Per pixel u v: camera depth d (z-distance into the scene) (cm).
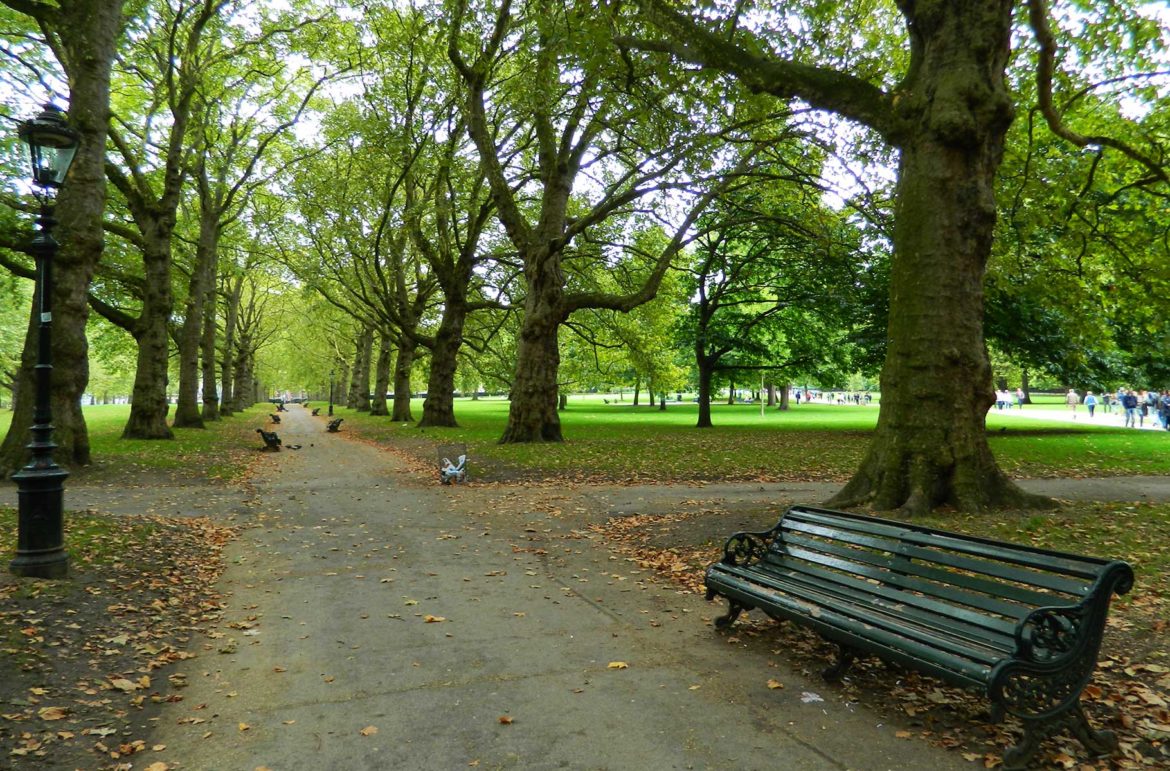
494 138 2414
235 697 450
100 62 1428
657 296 2995
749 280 3406
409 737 391
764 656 510
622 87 1252
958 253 898
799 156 1766
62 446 1483
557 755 369
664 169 1454
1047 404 6469
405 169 2272
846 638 433
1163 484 1327
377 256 2823
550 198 2119
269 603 660
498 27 1619
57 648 504
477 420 3912
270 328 6475
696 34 993
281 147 3212
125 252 2683
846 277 2670
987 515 877
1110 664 471
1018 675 340
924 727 396
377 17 2192
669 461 1734
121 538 843
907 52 1423
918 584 449
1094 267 1769
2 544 777
